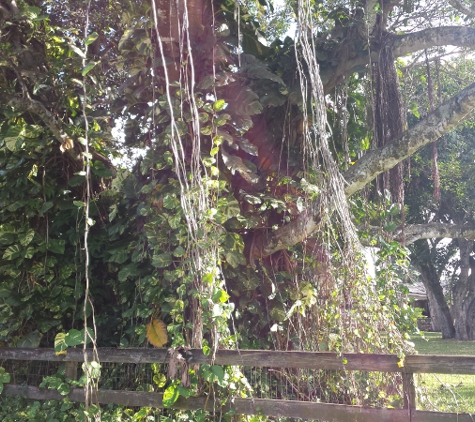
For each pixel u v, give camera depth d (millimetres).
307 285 5430
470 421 3400
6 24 5602
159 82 5438
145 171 5086
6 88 5957
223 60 5457
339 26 6012
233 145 5285
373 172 4973
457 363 3432
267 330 5742
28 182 6008
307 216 5223
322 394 4930
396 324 4680
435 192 5914
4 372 5156
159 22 5180
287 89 5668
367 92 6105
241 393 4184
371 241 5258
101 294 6203
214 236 4309
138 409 4918
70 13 7070
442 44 5445
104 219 6270
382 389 4328
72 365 4762
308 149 5309
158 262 4734
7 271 5715
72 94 5910
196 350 4184
